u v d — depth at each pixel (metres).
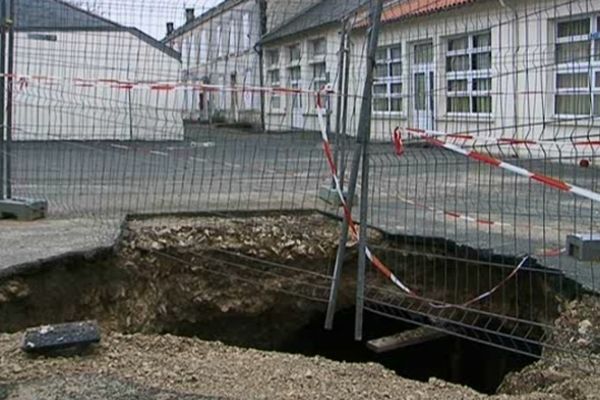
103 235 6.05
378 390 3.46
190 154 13.04
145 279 5.90
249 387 3.41
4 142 7.27
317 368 3.76
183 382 3.43
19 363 3.59
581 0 8.88
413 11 10.59
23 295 5.28
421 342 5.95
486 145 8.72
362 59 10.24
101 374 3.48
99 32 12.72
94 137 13.09
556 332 4.32
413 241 6.02
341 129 7.57
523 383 3.98
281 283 6.19
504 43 10.77
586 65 8.87
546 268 5.02
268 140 13.73
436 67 10.90
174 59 14.63
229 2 19.67
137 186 9.37
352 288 6.13
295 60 23.34
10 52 7.08
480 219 6.78
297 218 7.03
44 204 7.05
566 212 7.11
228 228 6.45
